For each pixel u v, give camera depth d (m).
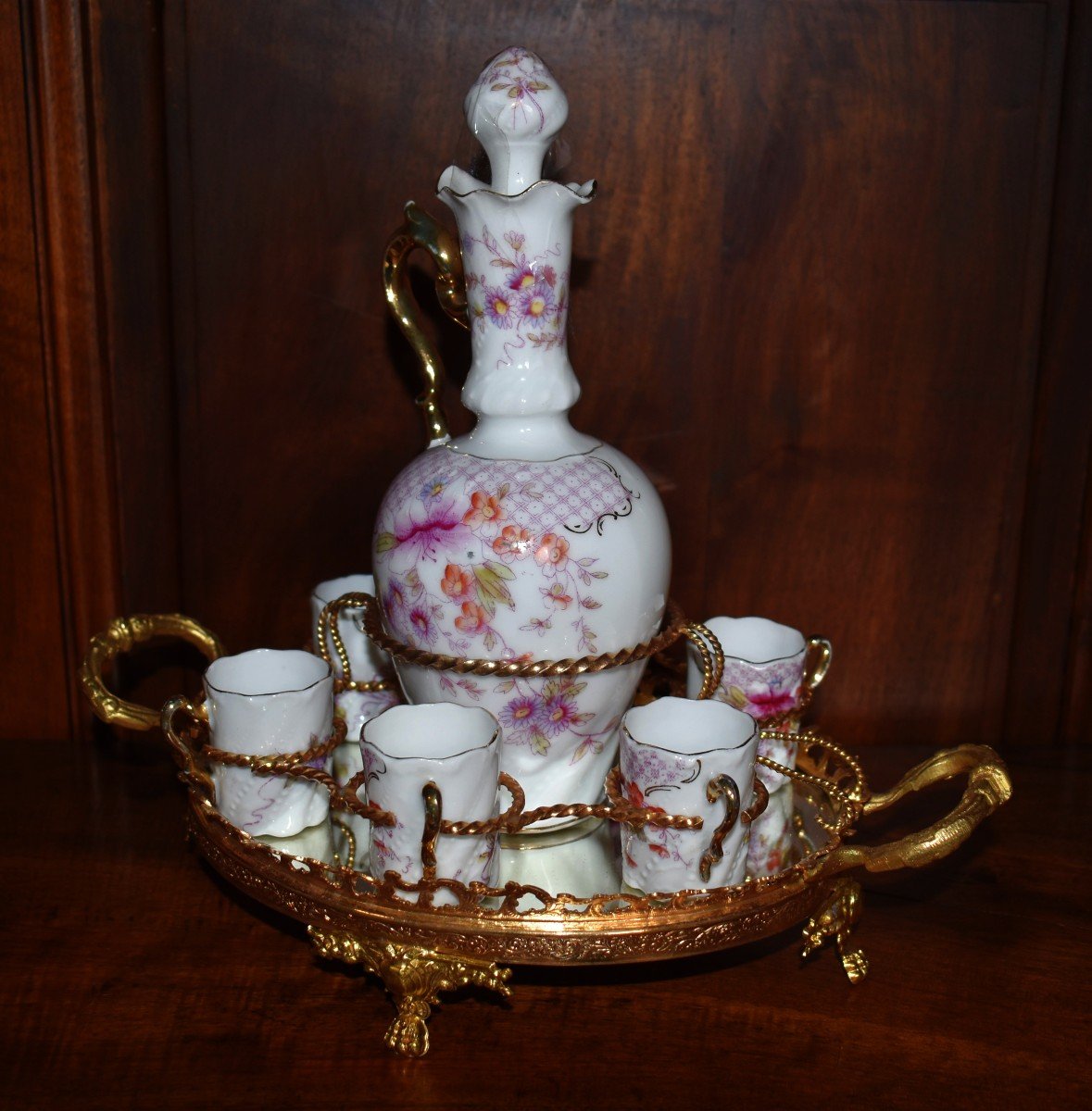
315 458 0.98
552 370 0.74
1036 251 0.94
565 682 0.73
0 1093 0.63
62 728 1.02
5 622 0.99
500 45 0.90
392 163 0.92
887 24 0.90
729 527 0.99
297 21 0.89
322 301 0.95
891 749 1.03
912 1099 0.63
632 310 0.95
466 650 0.72
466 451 0.75
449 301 0.77
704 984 0.73
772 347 0.96
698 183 0.92
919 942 0.77
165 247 0.92
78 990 0.71
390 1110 0.62
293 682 0.80
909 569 1.01
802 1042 0.68
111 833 0.89
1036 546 0.99
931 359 0.96
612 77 0.90
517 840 0.78
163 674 1.01
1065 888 0.83
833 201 0.93
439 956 0.67
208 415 0.96
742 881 0.71
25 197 0.89
